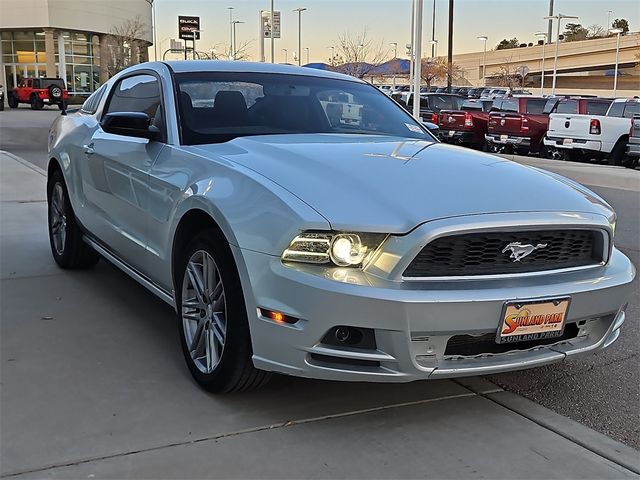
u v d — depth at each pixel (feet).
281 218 10.02
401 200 10.27
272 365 10.25
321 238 9.73
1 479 8.96
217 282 11.46
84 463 9.41
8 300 16.34
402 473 9.46
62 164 18.57
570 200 11.33
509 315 10.01
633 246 25.03
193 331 12.24
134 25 190.80
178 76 14.89
